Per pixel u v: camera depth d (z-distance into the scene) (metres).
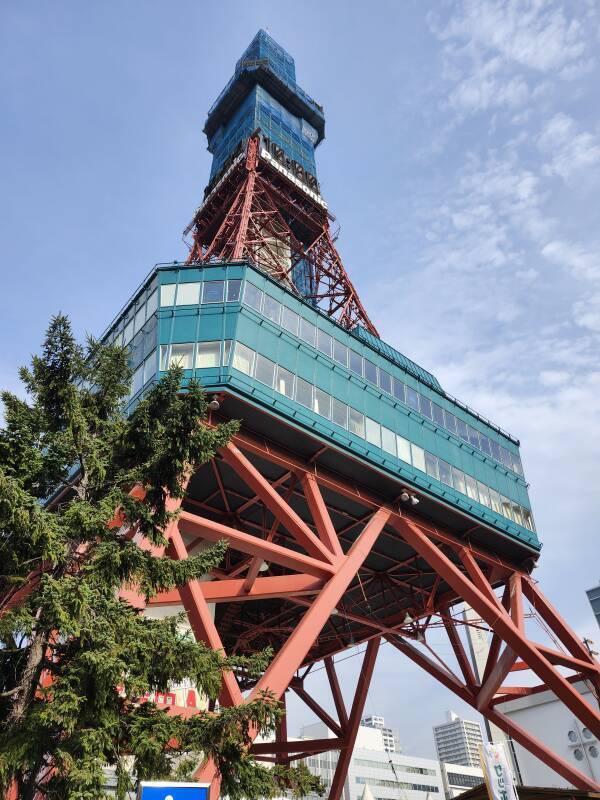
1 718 14.89
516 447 51.59
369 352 42.47
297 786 17.59
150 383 32.41
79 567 16.67
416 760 124.62
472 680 44.91
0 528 15.02
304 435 34.25
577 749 60.50
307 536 29.61
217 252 61.06
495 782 25.75
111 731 14.44
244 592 28.86
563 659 39.25
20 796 13.98
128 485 18.50
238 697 23.41
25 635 14.93
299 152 79.31
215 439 18.52
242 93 84.44
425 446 42.25
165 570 17.20
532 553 46.56
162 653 15.89
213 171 79.69
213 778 20.00
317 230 70.56
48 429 18.53
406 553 45.66
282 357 35.72
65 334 19.12
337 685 51.41
